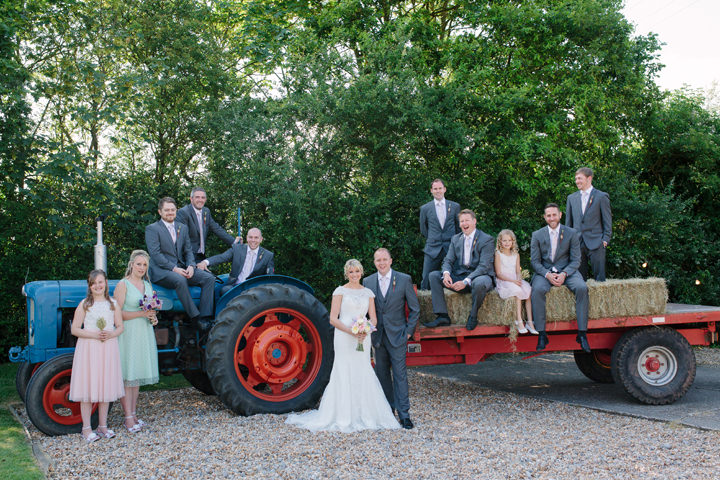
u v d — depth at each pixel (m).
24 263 8.71
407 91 8.88
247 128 8.90
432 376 7.83
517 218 10.32
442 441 4.54
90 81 8.95
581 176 6.57
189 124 9.91
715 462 3.94
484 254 5.73
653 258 11.34
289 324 5.80
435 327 5.69
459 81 9.73
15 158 8.16
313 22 11.07
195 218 6.25
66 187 8.75
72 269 8.88
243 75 11.72
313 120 9.12
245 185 8.64
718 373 7.69
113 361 4.79
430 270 7.01
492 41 10.48
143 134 9.44
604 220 6.45
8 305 8.66
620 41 10.69
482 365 8.74
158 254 5.58
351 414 4.92
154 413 5.72
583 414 5.51
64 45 9.38
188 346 5.82
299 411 5.59
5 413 5.75
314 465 3.96
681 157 12.04
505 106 9.47
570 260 5.96
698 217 11.61
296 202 8.32
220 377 5.27
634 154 12.23
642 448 4.30
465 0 10.80
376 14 10.59
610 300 5.79
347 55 9.66
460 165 9.87
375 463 3.99
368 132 9.12
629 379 5.80
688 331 6.16
